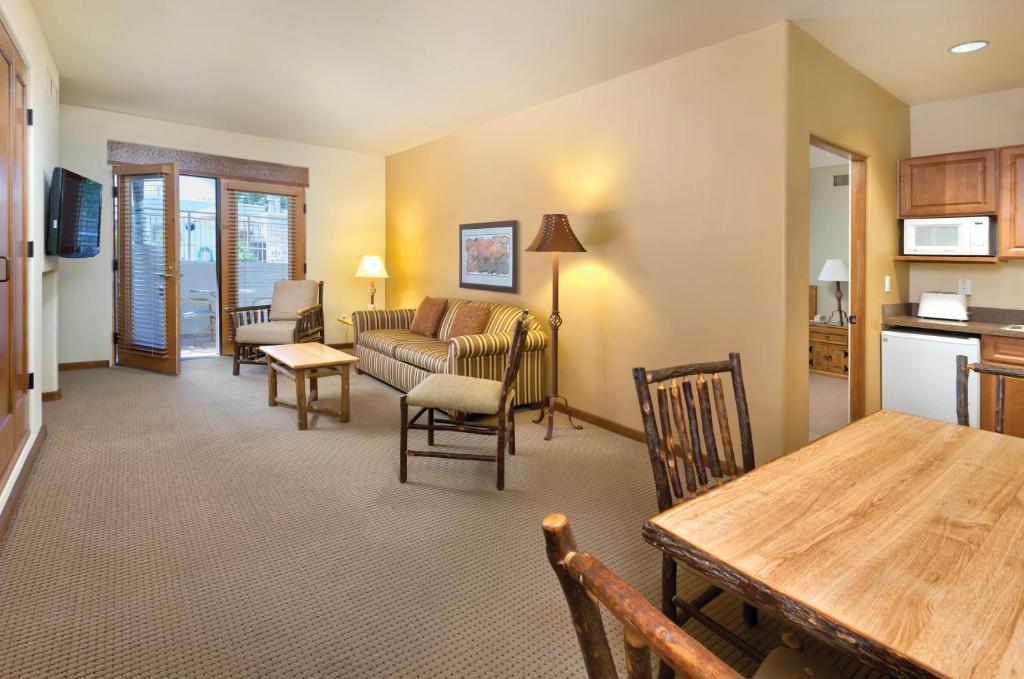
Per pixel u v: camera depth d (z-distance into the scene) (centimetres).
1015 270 357
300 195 629
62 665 151
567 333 414
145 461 303
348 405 386
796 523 101
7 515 227
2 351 244
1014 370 177
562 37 310
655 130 344
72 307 518
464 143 527
